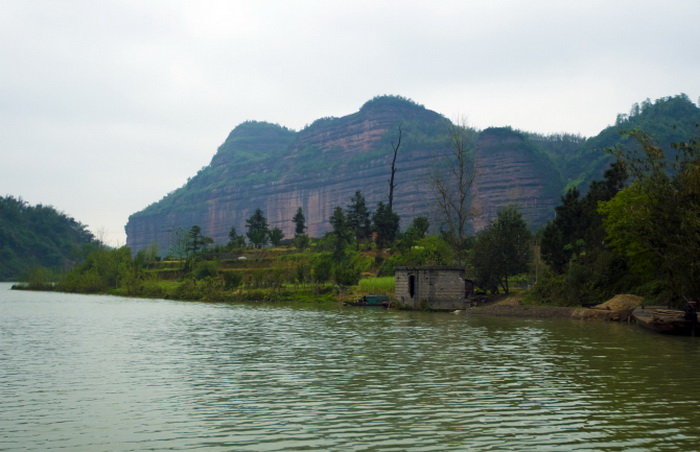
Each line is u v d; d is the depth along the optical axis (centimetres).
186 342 3984
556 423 1900
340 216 12194
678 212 4850
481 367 2908
